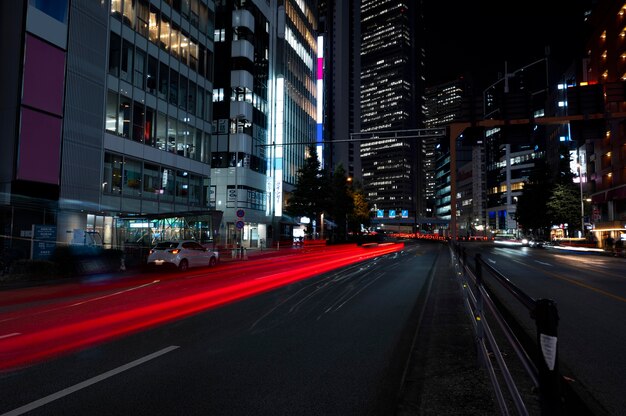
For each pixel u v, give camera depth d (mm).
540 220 66062
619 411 4102
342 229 69375
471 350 5910
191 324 8102
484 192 139500
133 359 5762
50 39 22359
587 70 62656
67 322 8234
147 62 29844
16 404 4184
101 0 25484
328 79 162500
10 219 20344
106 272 18516
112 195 26344
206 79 37750
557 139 87062
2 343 6602
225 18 50750
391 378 5020
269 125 56469
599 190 55688
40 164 21609
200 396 4418
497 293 12414
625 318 8727
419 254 38094
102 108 25438
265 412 4020
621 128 48531
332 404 4219
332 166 117500
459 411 3791
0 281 14023
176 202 32844
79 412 3996
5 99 21078
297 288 13609
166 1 32188
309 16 74125
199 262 21172
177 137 33250
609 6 52281
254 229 51562
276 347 6434
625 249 38250
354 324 8148
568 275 17953
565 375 5156
